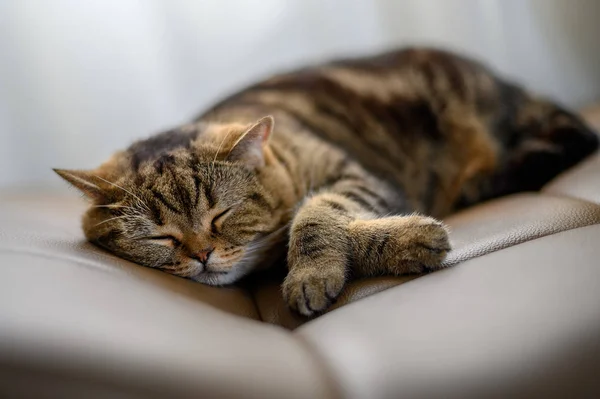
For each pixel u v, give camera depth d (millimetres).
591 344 312
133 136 689
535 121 618
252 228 468
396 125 610
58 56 656
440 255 393
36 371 277
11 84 648
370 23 737
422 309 341
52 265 348
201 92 705
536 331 316
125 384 280
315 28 726
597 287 334
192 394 283
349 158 550
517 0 772
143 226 445
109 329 298
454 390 298
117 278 356
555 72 817
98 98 674
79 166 682
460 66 642
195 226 447
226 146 468
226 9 697
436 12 748
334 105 597
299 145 531
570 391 302
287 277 413
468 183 575
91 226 448
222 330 323
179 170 455
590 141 559
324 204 458
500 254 382
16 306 301
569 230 396
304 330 354
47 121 665
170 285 390
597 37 813
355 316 350
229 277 458
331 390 301
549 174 539
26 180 672
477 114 626
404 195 569
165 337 302
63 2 648
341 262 413
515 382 301
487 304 335
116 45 669
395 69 634
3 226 410
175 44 686
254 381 295
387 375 303
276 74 646
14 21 638
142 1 668
